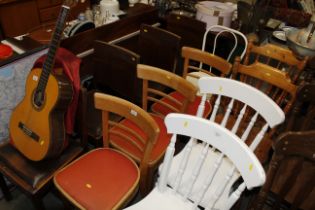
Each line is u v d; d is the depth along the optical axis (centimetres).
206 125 97
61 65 127
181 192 116
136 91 169
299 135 90
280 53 164
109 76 173
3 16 234
